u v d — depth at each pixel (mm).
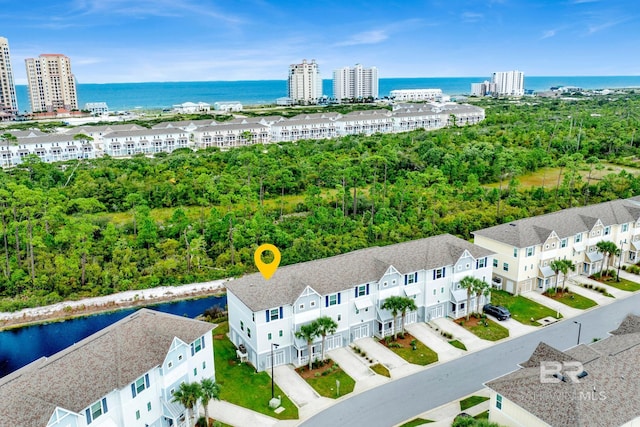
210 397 45438
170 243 89875
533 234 76625
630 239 87875
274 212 108312
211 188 107688
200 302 77500
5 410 34969
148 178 122812
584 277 81938
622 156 148500
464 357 59312
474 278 67500
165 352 44438
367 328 63625
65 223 89375
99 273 81312
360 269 62594
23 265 83562
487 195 114938
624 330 52188
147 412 43719
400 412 49500
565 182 117625
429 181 122375
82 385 39062
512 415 41812
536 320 68062
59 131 199625
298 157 145750
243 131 197750
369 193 115688
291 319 57406
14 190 89750
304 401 51438
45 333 69312
